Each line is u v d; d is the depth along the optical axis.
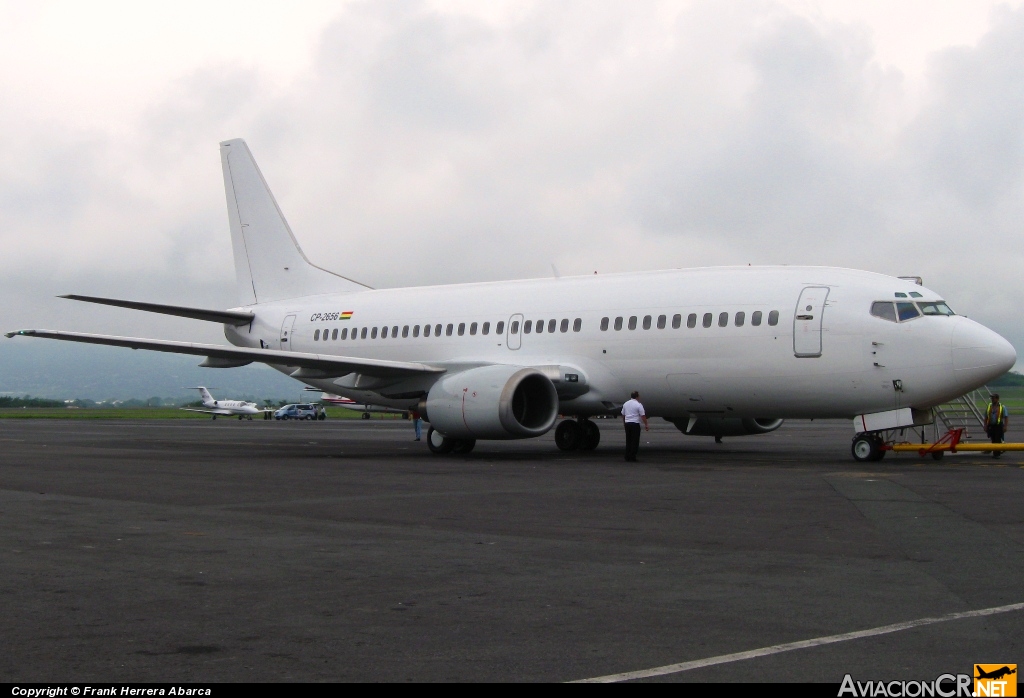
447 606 8.13
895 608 8.00
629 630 7.34
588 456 26.28
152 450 29.83
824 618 7.68
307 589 8.81
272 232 35.62
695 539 11.62
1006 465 22.12
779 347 23.50
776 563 10.04
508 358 28.09
